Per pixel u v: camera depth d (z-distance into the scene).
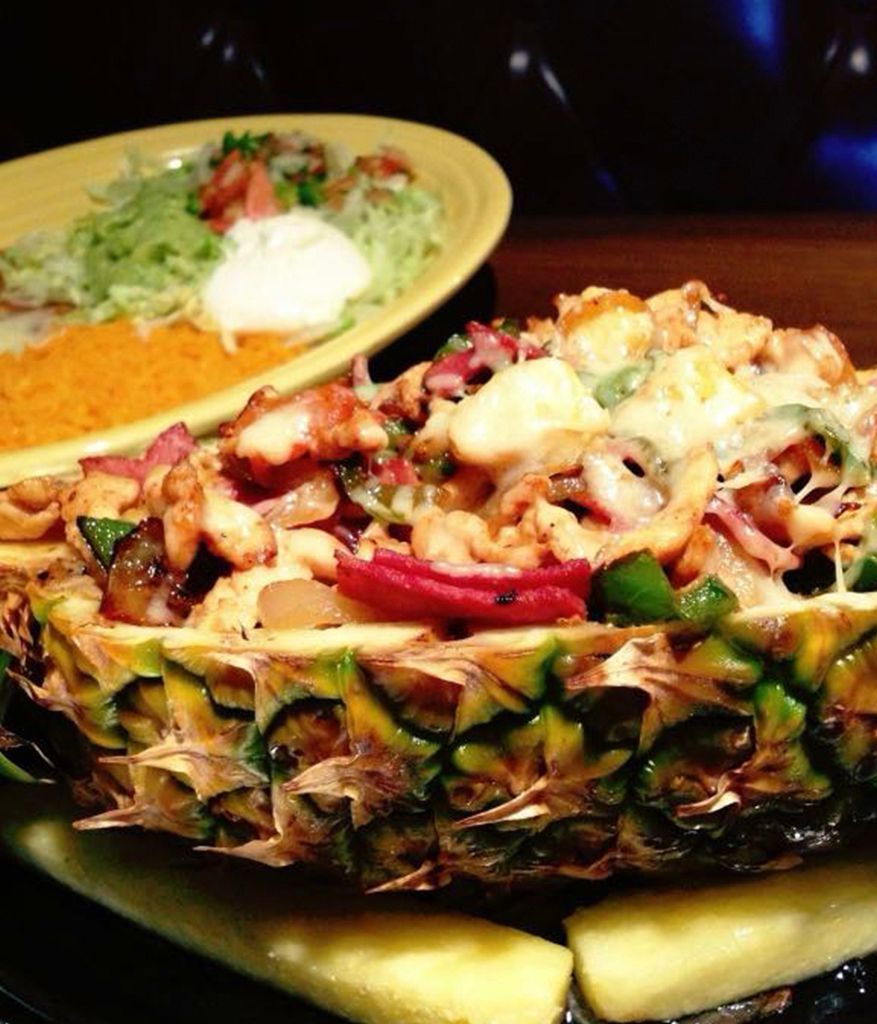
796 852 0.34
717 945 0.33
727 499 0.32
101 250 0.68
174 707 0.31
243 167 0.70
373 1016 0.33
